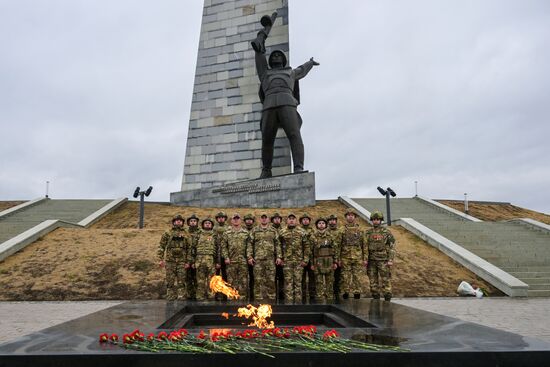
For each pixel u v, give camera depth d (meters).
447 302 10.73
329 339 3.66
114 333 4.01
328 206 24.27
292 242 9.15
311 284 9.61
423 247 15.90
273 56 21.77
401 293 12.10
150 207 25.23
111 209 24.44
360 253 9.30
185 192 24.91
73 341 3.64
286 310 6.29
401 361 3.21
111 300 11.18
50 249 14.64
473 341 3.60
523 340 3.65
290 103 21.19
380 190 19.52
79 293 11.61
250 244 9.09
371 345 3.41
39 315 8.59
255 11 26.34
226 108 25.97
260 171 24.73
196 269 8.87
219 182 25.30
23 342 3.60
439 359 3.21
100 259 13.67
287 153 24.23
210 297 9.01
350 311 5.64
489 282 13.08
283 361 3.19
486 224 19.44
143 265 13.16
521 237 17.53
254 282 8.98
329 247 9.12
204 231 9.12
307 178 21.27
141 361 3.17
